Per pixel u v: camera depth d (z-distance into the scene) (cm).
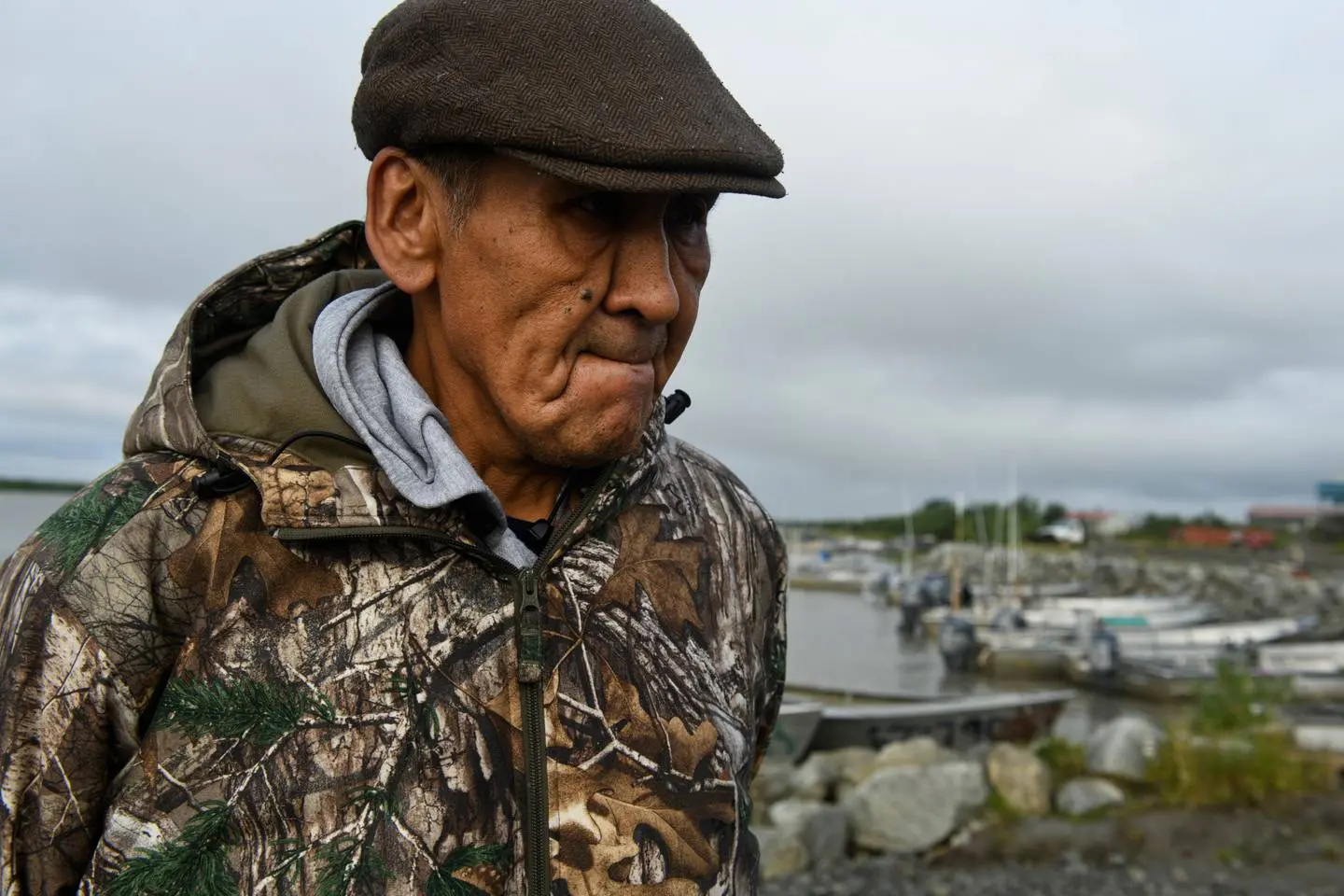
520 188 88
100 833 94
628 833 95
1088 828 650
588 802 94
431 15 90
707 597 112
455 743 91
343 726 88
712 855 100
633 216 90
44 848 91
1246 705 783
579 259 89
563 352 92
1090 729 1012
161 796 87
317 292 107
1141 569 3959
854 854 652
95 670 90
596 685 98
